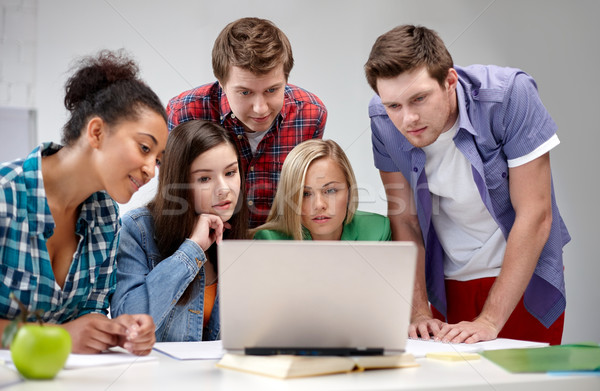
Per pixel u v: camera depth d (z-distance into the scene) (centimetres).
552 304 153
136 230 134
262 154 163
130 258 131
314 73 208
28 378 70
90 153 98
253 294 76
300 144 152
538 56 227
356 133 209
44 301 100
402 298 77
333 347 78
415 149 147
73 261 104
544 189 141
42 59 192
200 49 202
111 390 64
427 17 213
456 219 154
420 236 157
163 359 85
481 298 156
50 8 192
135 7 197
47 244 102
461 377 69
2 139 191
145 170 98
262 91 146
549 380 68
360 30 207
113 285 114
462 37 218
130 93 97
